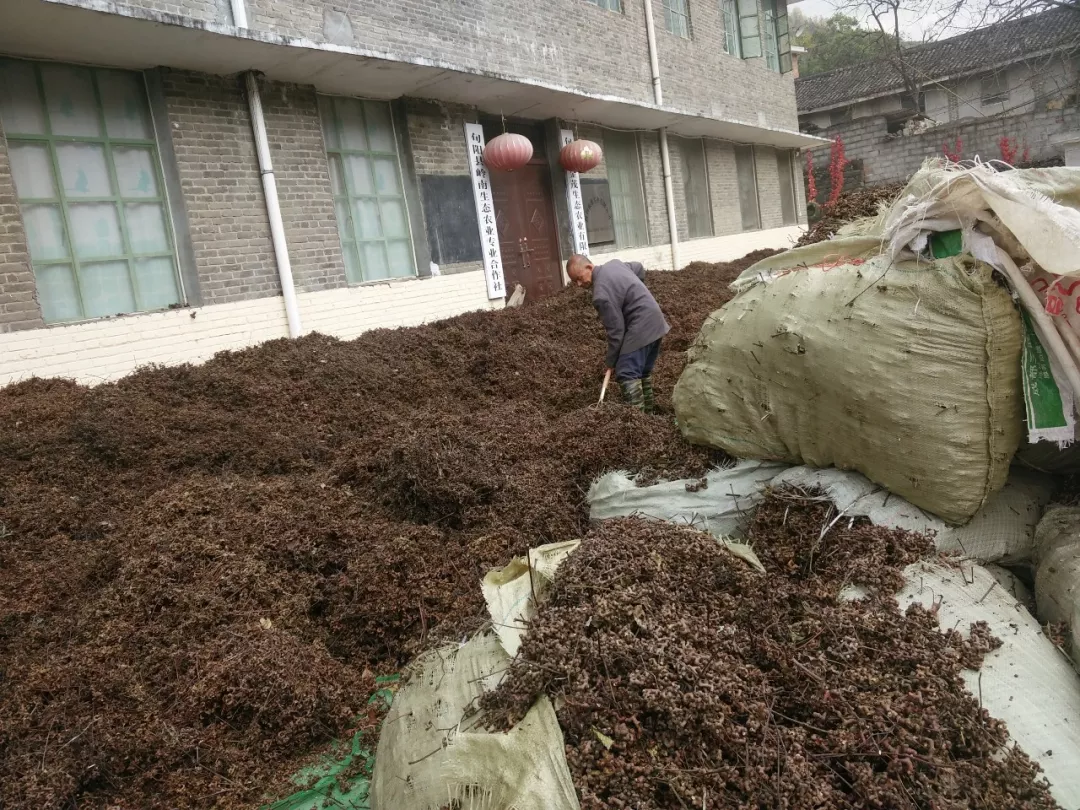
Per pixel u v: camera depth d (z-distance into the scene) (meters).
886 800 1.85
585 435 4.44
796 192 18.30
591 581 2.48
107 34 5.45
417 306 8.33
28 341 5.45
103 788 2.49
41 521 3.81
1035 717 2.08
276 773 2.62
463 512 3.82
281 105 7.07
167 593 3.18
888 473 2.88
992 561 2.81
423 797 2.03
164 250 6.40
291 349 6.56
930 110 23.77
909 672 2.22
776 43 17.00
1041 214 2.38
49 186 5.79
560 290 10.06
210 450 4.68
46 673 2.79
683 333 7.71
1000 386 2.63
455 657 2.50
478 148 9.26
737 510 3.29
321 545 3.59
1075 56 18.45
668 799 1.90
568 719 2.06
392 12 7.86
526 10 9.73
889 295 2.78
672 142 13.49
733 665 2.22
